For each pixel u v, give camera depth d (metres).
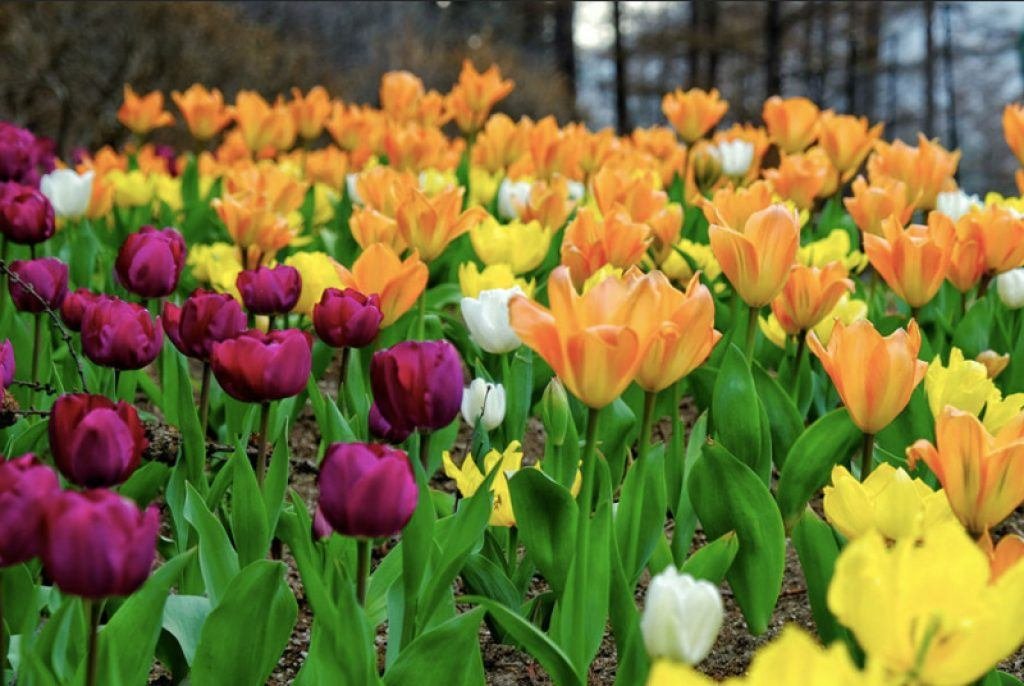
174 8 15.24
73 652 1.90
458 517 1.94
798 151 5.84
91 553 1.34
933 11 30.86
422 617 1.97
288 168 6.85
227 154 7.24
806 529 2.13
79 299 2.78
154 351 2.44
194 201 6.18
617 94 31.08
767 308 4.21
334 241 5.73
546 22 35.19
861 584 1.06
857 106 36.81
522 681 2.41
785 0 31.66
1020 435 1.60
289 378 2.10
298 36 23.11
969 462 1.57
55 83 13.81
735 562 2.30
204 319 2.42
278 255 5.49
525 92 27.80
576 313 1.55
